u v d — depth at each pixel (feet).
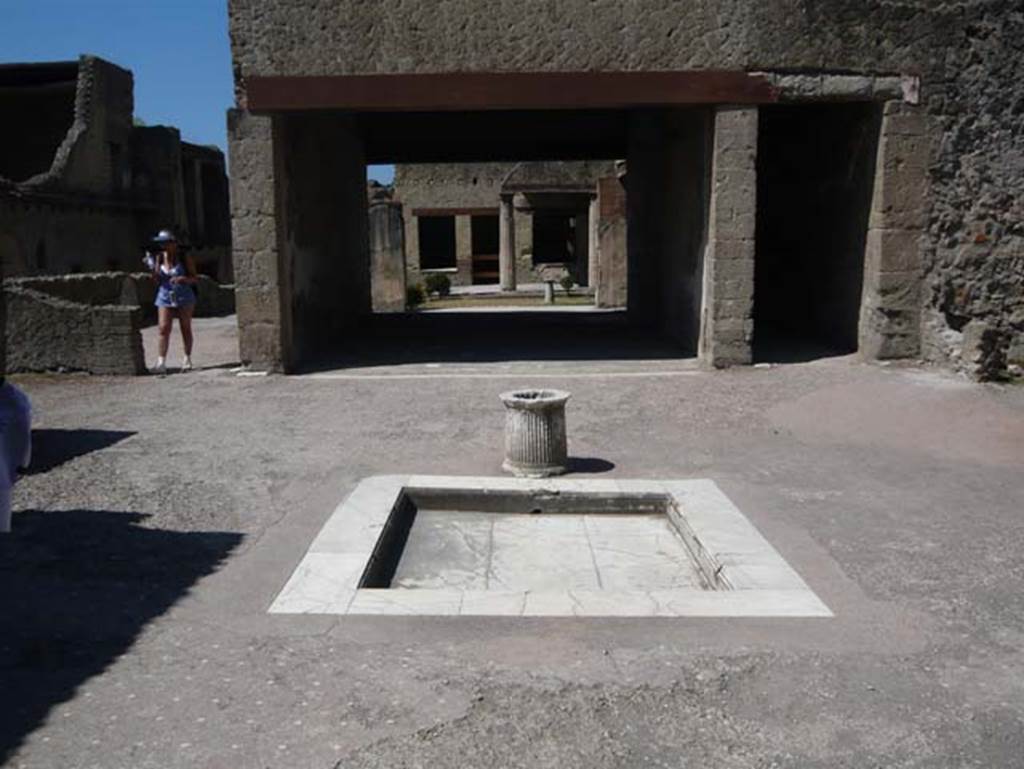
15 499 21.72
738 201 37.42
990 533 19.24
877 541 18.81
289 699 12.39
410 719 11.85
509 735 11.46
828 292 43.57
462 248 133.39
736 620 14.88
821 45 36.52
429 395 34.37
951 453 25.71
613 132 59.16
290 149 39.93
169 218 91.61
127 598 15.90
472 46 36.63
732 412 30.86
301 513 20.79
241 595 16.06
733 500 21.74
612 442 27.45
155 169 90.48
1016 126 37.14
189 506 21.29
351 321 55.01
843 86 36.83
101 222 81.87
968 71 37.22
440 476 23.70
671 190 48.62
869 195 38.55
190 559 17.85
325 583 16.53
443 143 61.52
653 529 21.70
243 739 11.41
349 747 11.21
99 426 29.76
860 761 10.90
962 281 37.91
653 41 36.55
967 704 12.21
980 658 13.56
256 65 36.76
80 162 78.79
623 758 10.96
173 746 11.26
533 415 23.72
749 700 12.30
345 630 14.60
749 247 37.70
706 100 36.70
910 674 13.05
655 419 30.17
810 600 15.67
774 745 11.23
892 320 38.17
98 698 12.42
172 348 50.21
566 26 36.52
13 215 67.26
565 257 142.41
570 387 35.45
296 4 36.42
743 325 38.11
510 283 115.75
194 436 28.30
